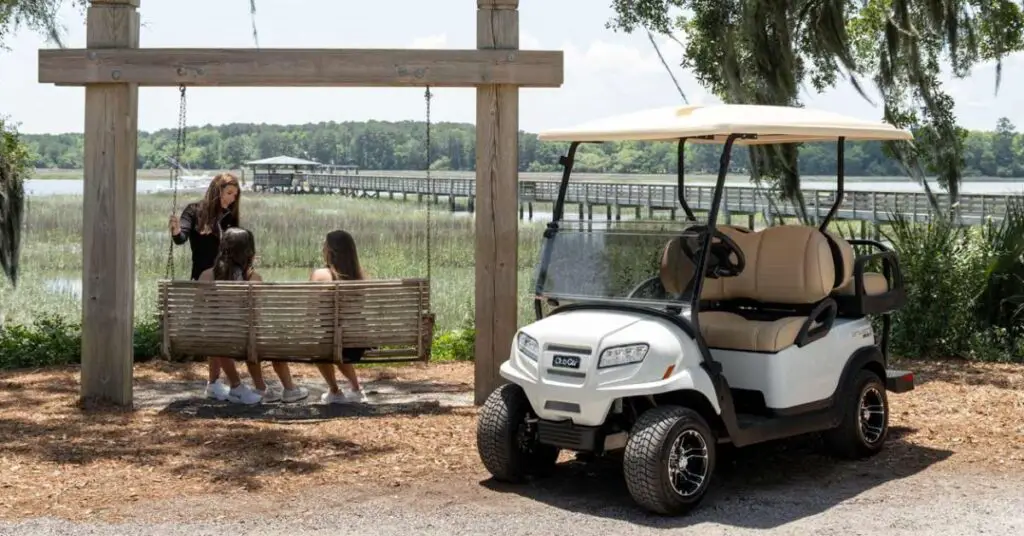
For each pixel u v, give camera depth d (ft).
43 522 16.88
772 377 19.29
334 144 542.16
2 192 41.73
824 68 45.83
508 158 26.68
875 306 21.91
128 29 26.27
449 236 122.42
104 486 19.11
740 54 43.93
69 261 89.61
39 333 37.17
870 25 51.96
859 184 302.04
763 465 21.13
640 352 17.33
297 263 101.76
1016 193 41.24
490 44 26.43
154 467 20.52
